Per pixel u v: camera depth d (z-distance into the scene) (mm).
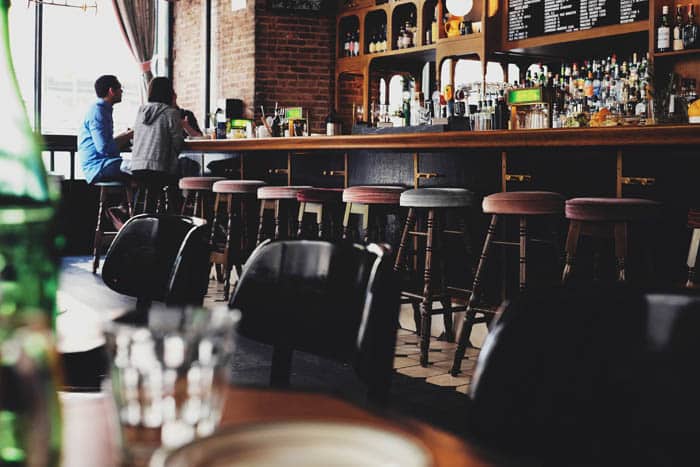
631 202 3451
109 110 7438
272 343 1585
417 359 4328
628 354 1073
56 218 916
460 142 4352
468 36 6879
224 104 8664
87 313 1558
